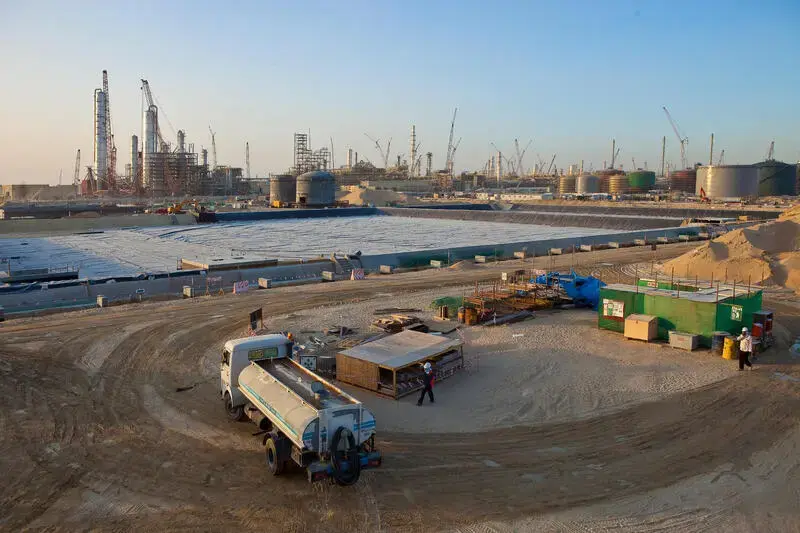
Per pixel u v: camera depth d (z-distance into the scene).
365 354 21.75
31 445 16.34
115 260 60.34
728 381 21.47
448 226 103.38
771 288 40.38
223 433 17.17
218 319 31.59
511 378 22.25
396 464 15.23
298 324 30.47
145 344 26.67
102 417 18.39
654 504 13.24
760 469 14.87
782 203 138.12
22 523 12.41
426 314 32.78
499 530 12.20
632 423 17.98
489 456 15.75
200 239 81.31
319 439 13.38
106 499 13.43
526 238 81.00
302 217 123.25
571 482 14.27
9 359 24.30
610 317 28.64
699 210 105.62
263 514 12.77
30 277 43.78
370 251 66.81
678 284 31.45
